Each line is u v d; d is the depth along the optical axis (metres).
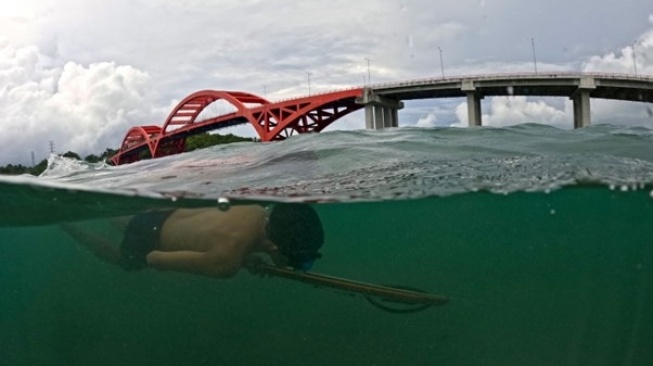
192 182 2.63
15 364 2.81
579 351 2.49
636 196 2.38
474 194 2.41
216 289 2.92
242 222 1.88
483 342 2.67
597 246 3.15
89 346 2.84
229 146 4.86
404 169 2.63
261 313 3.06
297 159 3.17
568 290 3.39
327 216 2.82
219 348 2.79
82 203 2.27
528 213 2.79
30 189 2.12
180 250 1.97
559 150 2.92
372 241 3.48
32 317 3.41
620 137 3.32
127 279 2.87
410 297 2.03
